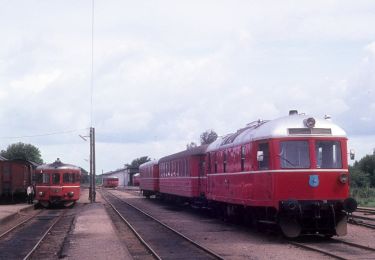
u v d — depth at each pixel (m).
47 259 16.36
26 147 133.12
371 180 71.06
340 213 18.53
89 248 17.81
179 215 33.25
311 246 16.91
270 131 19.08
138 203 49.62
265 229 21.39
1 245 20.22
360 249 16.20
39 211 40.91
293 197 18.52
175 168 40.12
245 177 21.28
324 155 18.80
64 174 44.22
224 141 25.44
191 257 15.84
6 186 47.03
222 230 23.14
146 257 16.34
